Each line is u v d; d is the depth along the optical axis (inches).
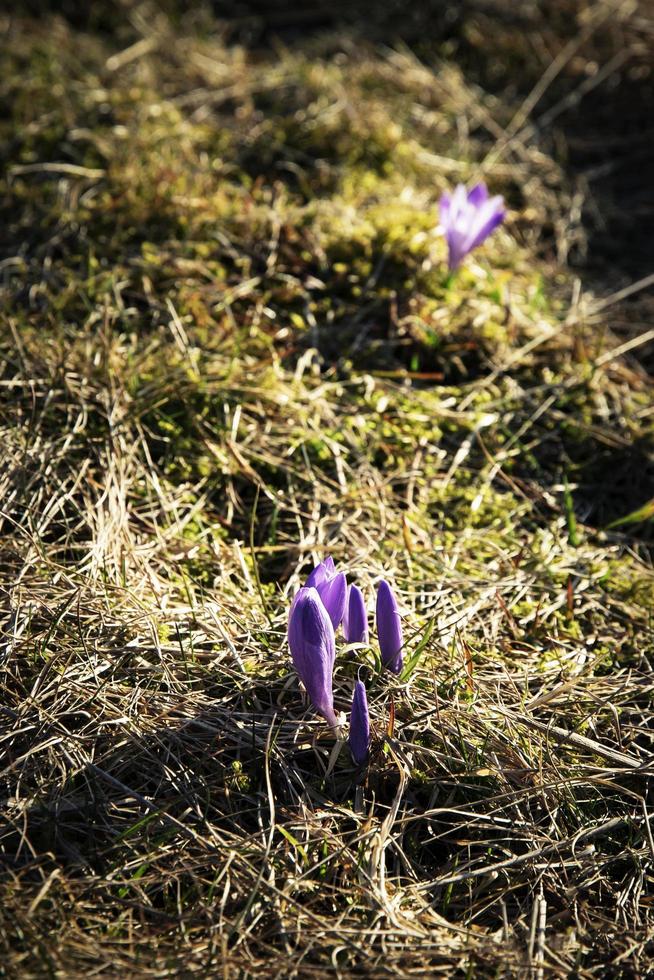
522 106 46.3
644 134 45.6
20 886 31.2
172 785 32.1
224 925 31.0
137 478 35.8
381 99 45.1
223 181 41.6
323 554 35.1
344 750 32.7
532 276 41.3
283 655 33.4
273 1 48.9
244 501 36.1
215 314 38.6
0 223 40.5
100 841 31.7
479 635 34.4
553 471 37.5
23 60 45.4
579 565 35.8
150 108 43.6
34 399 35.8
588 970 31.1
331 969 30.8
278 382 37.4
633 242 43.0
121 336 37.6
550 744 33.1
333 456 36.6
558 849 32.2
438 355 38.6
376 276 39.4
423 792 32.6
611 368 39.1
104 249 39.6
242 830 31.9
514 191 43.5
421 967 31.0
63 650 33.0
